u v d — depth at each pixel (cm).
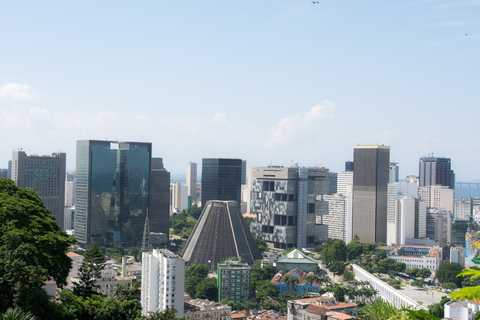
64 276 17788
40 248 16675
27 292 14262
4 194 18025
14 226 16338
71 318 16075
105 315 17625
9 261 14600
